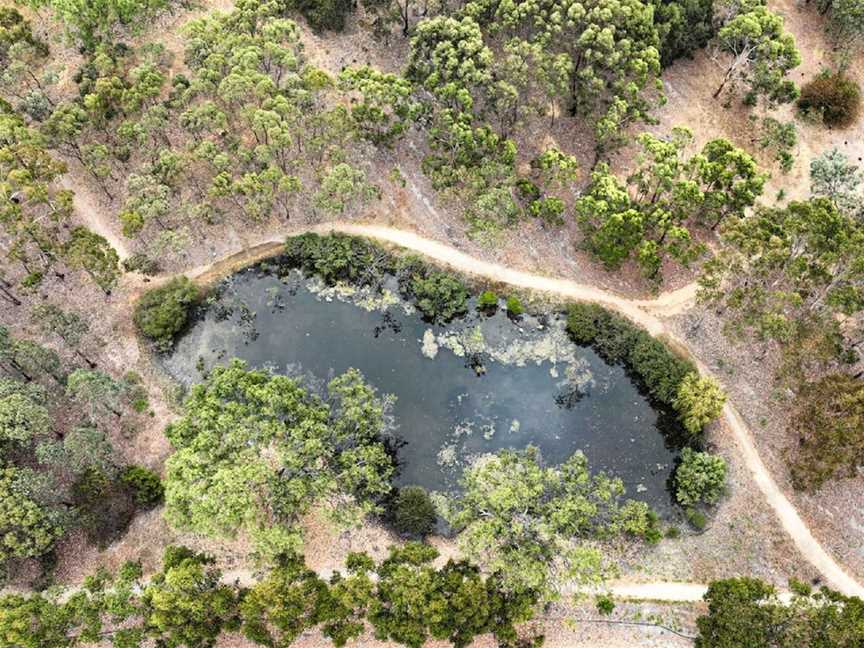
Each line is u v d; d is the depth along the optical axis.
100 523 65.44
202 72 82.12
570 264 80.81
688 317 77.38
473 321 78.75
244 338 77.75
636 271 80.19
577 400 74.25
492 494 58.34
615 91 83.25
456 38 83.06
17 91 87.81
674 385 72.00
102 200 84.56
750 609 54.72
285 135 77.56
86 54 91.44
